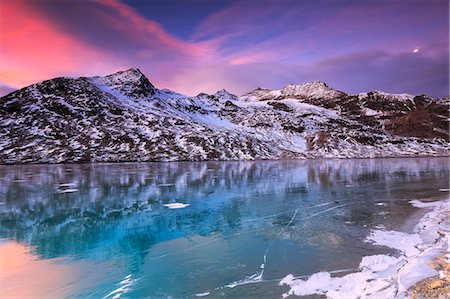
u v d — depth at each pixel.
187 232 14.07
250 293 8.16
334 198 21.17
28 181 31.75
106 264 10.52
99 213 17.91
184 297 8.12
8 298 8.27
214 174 38.59
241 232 13.84
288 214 16.91
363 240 12.06
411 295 7.20
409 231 12.90
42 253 11.66
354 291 7.87
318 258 10.41
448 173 35.94
